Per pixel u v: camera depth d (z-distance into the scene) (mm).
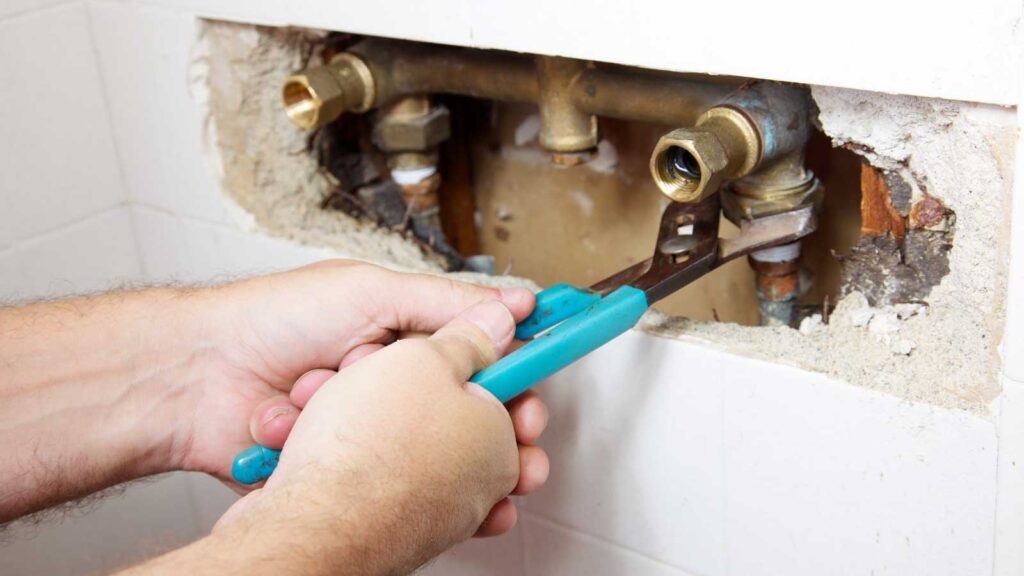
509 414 613
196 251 949
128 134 944
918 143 573
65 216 946
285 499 484
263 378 721
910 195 600
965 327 583
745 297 885
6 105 882
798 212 652
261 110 868
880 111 578
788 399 625
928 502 598
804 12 553
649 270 633
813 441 626
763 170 666
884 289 628
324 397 535
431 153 895
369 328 688
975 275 569
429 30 706
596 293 644
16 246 920
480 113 981
